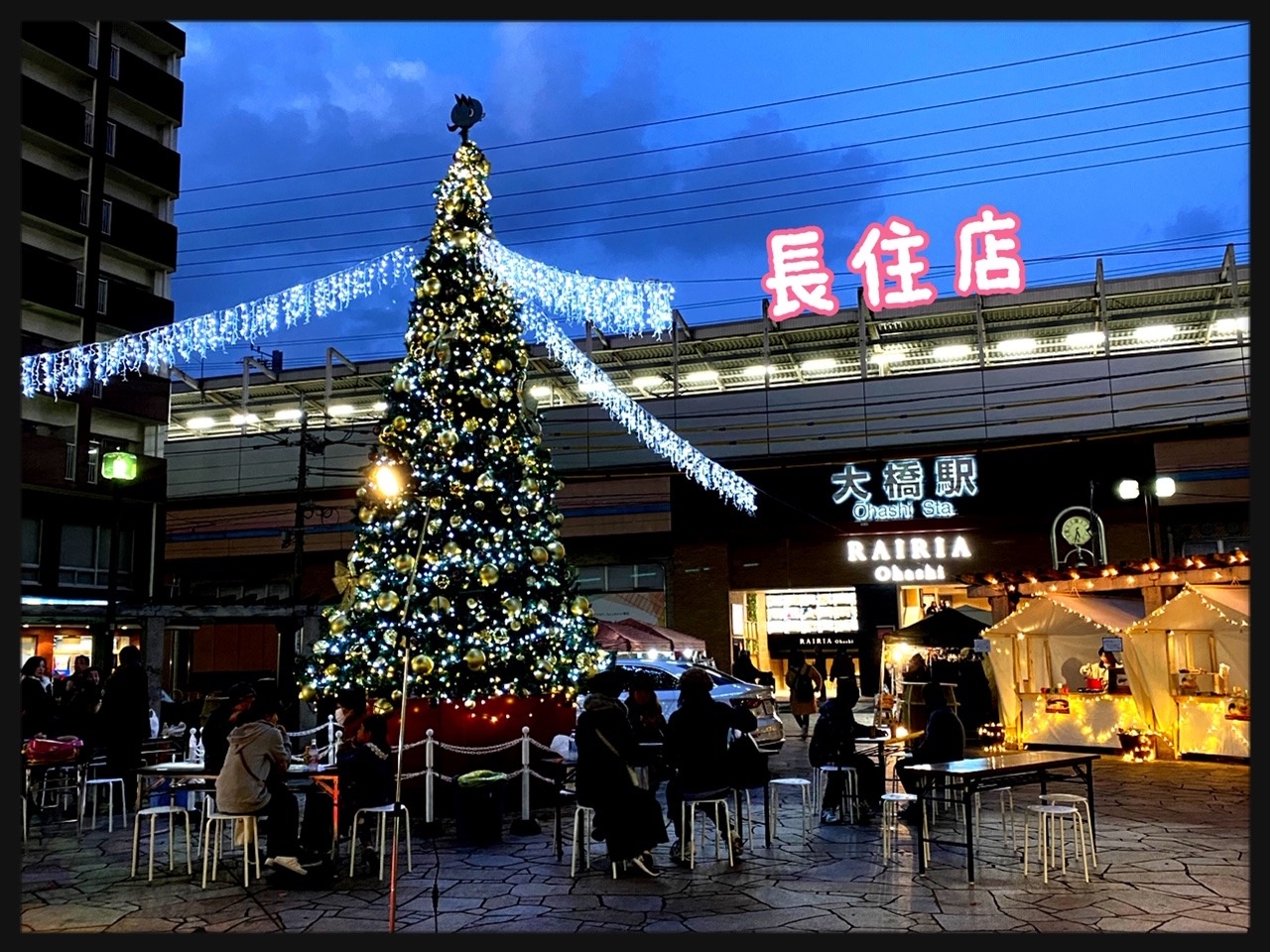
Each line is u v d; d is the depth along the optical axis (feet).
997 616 56.95
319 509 98.53
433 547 35.58
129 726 37.35
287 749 26.71
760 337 94.27
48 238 94.02
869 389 90.68
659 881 25.29
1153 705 48.44
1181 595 46.50
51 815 37.65
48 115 92.94
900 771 30.86
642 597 94.48
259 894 24.79
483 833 30.37
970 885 24.26
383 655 35.27
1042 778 26.66
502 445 37.78
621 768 25.85
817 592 93.45
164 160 104.73
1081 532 81.25
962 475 86.79
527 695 36.06
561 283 40.14
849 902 22.77
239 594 105.19
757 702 51.83
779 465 91.97
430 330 38.52
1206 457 80.38
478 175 40.32
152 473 97.55
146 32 105.09
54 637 88.02
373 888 25.25
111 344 73.92
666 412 95.66
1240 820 32.07
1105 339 85.66
